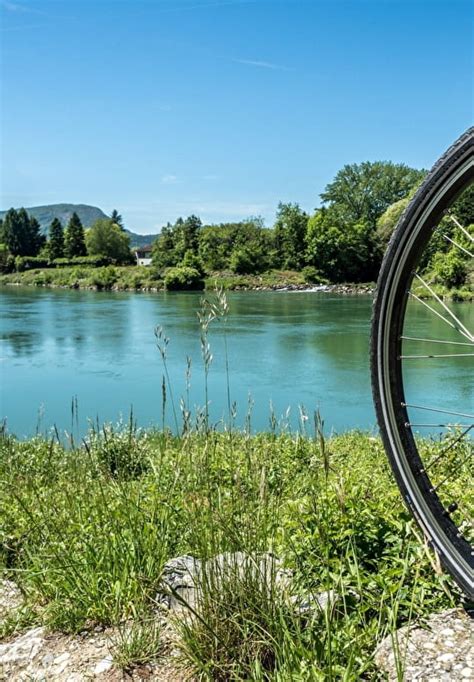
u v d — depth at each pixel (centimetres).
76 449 432
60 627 258
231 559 247
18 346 2595
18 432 1291
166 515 304
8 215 11938
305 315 3775
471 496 296
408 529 250
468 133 207
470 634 210
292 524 271
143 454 502
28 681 229
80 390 1762
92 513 343
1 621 277
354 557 236
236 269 8125
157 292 6594
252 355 2223
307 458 506
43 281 8462
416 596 228
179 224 9431
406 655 203
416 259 229
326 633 210
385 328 238
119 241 11200
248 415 287
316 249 7738
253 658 218
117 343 2639
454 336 2127
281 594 235
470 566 221
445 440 464
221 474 367
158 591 255
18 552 327
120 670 227
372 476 421
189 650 223
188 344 2552
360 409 1399
